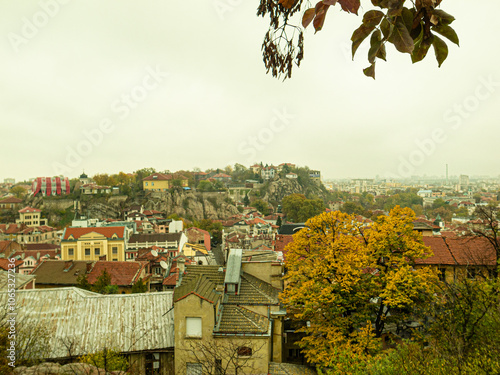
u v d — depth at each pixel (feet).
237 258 102.99
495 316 65.57
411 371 50.52
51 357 79.00
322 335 90.48
